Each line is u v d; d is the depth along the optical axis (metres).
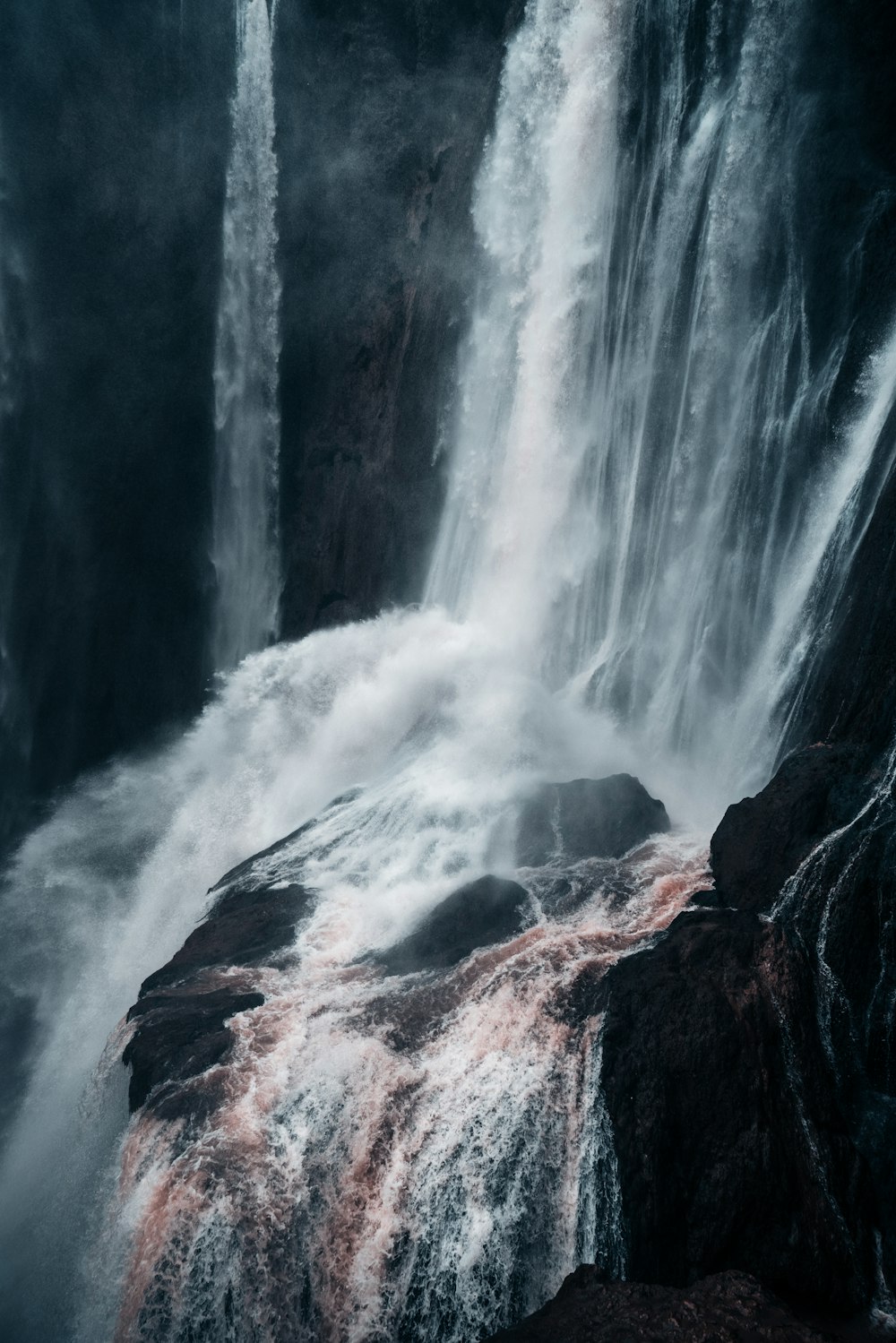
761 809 14.62
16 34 28.61
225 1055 14.01
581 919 15.36
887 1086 12.41
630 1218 11.73
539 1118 12.62
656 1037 12.59
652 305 21.95
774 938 13.18
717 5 20.48
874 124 18.11
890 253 17.48
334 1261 12.23
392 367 27.86
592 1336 10.62
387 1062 13.52
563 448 24.14
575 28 23.47
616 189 22.91
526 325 24.78
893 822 13.03
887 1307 11.28
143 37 28.50
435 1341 11.89
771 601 18.81
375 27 27.03
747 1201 11.59
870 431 17.30
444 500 26.48
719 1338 10.38
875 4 17.98
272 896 18.11
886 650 14.48
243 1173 12.57
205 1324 11.99
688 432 21.02
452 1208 12.34
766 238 19.64
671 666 20.83
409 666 25.55
